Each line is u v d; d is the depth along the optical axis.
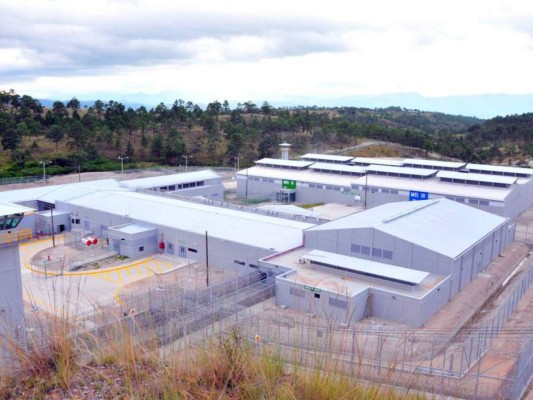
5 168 81.06
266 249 35.66
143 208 46.03
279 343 7.47
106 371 6.84
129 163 92.81
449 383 17.36
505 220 42.44
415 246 31.84
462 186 58.16
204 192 66.44
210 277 35.97
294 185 67.69
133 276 36.06
